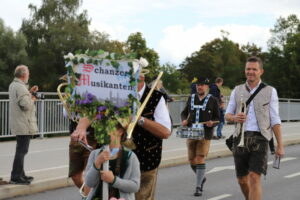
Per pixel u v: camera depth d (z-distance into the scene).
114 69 4.11
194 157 8.82
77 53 4.19
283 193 8.95
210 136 8.67
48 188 8.84
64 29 51.81
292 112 28.45
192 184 9.68
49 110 16.08
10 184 8.40
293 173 11.09
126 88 4.10
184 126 8.84
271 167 11.85
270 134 6.49
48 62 51.38
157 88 5.10
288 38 73.69
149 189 5.02
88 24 55.66
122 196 3.98
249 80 6.57
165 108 4.98
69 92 4.20
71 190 8.87
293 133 19.86
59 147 13.94
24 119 8.34
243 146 6.47
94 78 4.16
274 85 69.38
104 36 52.88
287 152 14.95
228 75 75.25
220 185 9.65
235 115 6.61
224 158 13.65
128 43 54.72
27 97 8.30
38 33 54.38
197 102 8.75
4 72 46.50
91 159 4.05
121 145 4.12
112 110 4.02
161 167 11.69
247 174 6.68
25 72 8.39
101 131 3.96
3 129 14.77
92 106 4.04
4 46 46.75
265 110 6.47
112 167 3.99
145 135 5.01
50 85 50.19
